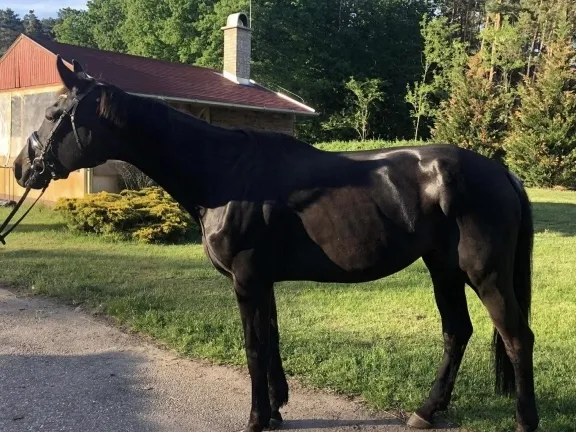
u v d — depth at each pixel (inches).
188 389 150.9
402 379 153.6
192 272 288.2
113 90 120.5
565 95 935.0
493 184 113.5
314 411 139.3
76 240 379.9
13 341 187.0
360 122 1440.7
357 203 113.2
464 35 1679.4
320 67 1520.7
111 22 1469.0
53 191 527.5
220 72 712.4
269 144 120.6
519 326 115.3
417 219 112.9
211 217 117.3
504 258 113.0
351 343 183.5
